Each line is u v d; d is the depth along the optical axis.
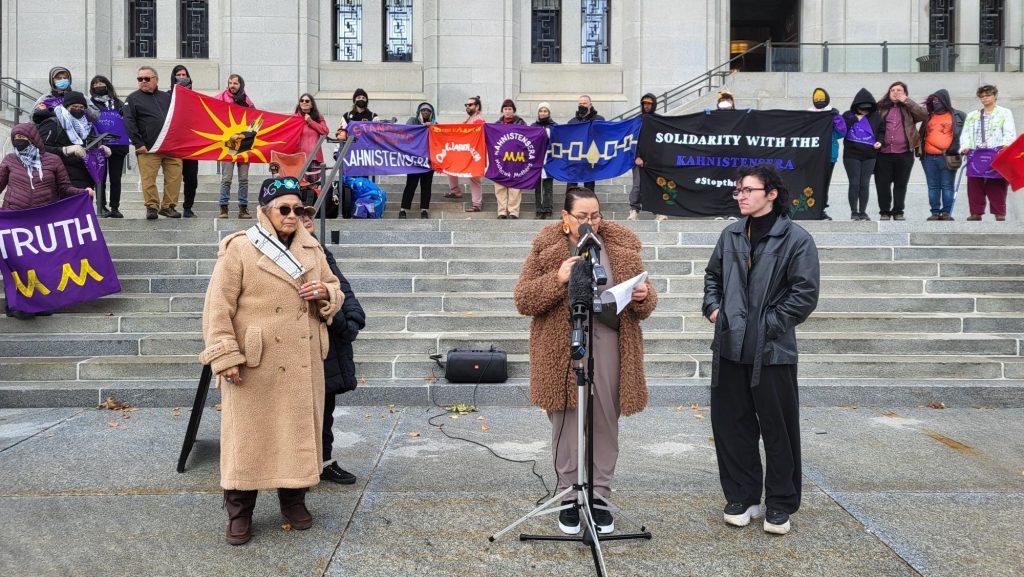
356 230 9.24
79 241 7.38
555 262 3.90
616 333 3.94
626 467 4.92
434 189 13.12
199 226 9.34
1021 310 7.81
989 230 9.44
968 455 5.13
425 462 4.98
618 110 16.66
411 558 3.61
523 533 3.87
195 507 4.23
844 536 3.85
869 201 12.54
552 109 16.66
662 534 3.89
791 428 3.92
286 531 3.90
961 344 7.16
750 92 14.16
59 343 6.97
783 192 4.02
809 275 3.86
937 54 14.44
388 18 17.02
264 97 16.08
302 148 10.23
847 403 6.50
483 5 16.44
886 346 7.18
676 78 16.38
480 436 5.57
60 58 15.77
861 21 16.14
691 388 6.49
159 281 8.01
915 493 4.43
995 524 3.99
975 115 9.89
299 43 16.19
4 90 15.64
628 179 13.52
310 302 3.95
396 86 16.70
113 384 6.51
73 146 8.24
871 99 10.04
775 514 3.88
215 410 6.27
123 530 3.92
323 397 3.99
